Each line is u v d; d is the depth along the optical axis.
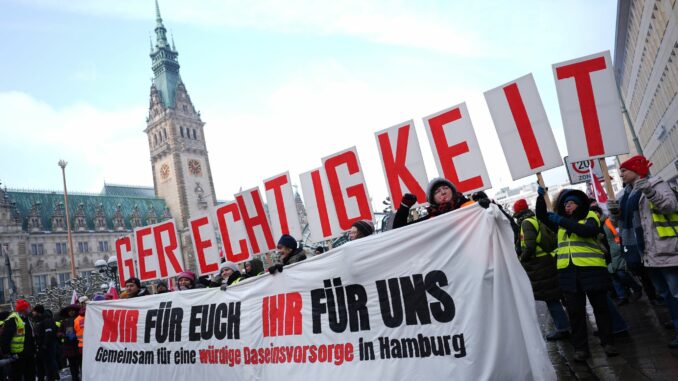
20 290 70.38
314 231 8.08
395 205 7.05
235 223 9.43
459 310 3.71
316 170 8.07
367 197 7.48
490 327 3.55
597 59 5.20
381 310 4.15
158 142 94.00
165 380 6.02
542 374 3.27
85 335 7.24
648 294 7.51
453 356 3.67
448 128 6.43
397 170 7.01
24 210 81.00
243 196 9.24
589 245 4.81
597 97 5.17
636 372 4.12
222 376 5.41
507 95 5.77
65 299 47.03
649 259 4.73
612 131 5.09
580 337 4.81
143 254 10.53
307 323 4.67
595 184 10.30
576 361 4.80
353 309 4.34
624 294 8.12
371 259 4.27
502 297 3.52
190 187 90.12
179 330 6.00
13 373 9.14
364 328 4.23
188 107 96.06
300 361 4.63
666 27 26.72
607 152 5.10
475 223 3.78
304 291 4.75
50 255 77.00
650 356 4.54
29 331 9.43
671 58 27.31
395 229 4.21
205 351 5.65
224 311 5.55
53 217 81.19
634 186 4.64
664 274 4.66
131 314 6.65
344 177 7.70
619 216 5.45
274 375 4.83
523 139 5.64
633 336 5.49
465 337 3.63
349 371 4.23
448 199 4.49
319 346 4.50
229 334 5.43
